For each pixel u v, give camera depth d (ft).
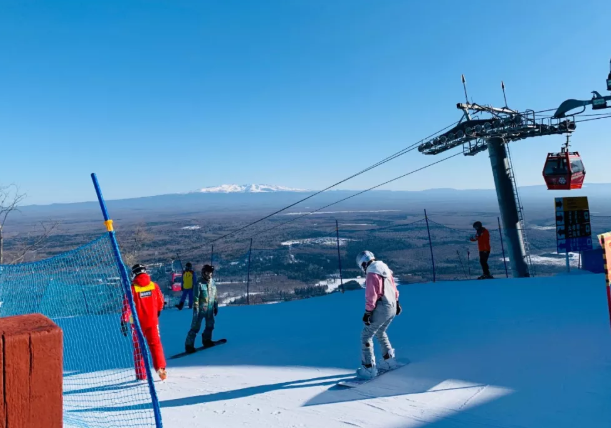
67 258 18.26
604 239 13.14
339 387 16.10
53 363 3.37
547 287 32.30
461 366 16.97
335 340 23.82
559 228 43.34
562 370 15.55
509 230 58.70
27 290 19.39
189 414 14.37
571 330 20.18
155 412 11.17
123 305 18.56
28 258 63.87
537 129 55.06
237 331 30.53
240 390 16.75
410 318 26.71
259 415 14.02
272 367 19.71
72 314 18.61
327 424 13.06
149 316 19.08
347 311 33.40
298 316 33.65
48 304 18.86
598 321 21.33
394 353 18.35
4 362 3.12
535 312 24.57
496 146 60.70
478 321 23.89
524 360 16.89
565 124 53.11
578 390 13.87
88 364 20.66
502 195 60.44
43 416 3.31
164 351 27.17
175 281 63.98
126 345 23.03
